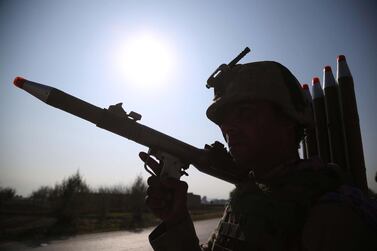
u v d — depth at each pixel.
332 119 2.28
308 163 1.17
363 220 0.88
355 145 2.17
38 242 14.48
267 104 1.29
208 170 1.93
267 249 1.02
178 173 1.93
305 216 0.98
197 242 1.40
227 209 1.40
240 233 1.14
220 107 1.39
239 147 1.30
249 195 1.20
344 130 2.22
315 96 2.44
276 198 1.08
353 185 1.11
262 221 1.07
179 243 1.36
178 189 1.46
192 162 1.96
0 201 33.62
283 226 1.00
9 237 15.90
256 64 1.35
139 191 33.47
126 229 22.20
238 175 1.84
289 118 1.32
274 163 1.29
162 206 1.44
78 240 15.45
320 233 0.87
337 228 0.85
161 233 1.46
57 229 19.58
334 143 2.24
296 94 1.34
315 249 0.86
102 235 18.02
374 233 0.87
